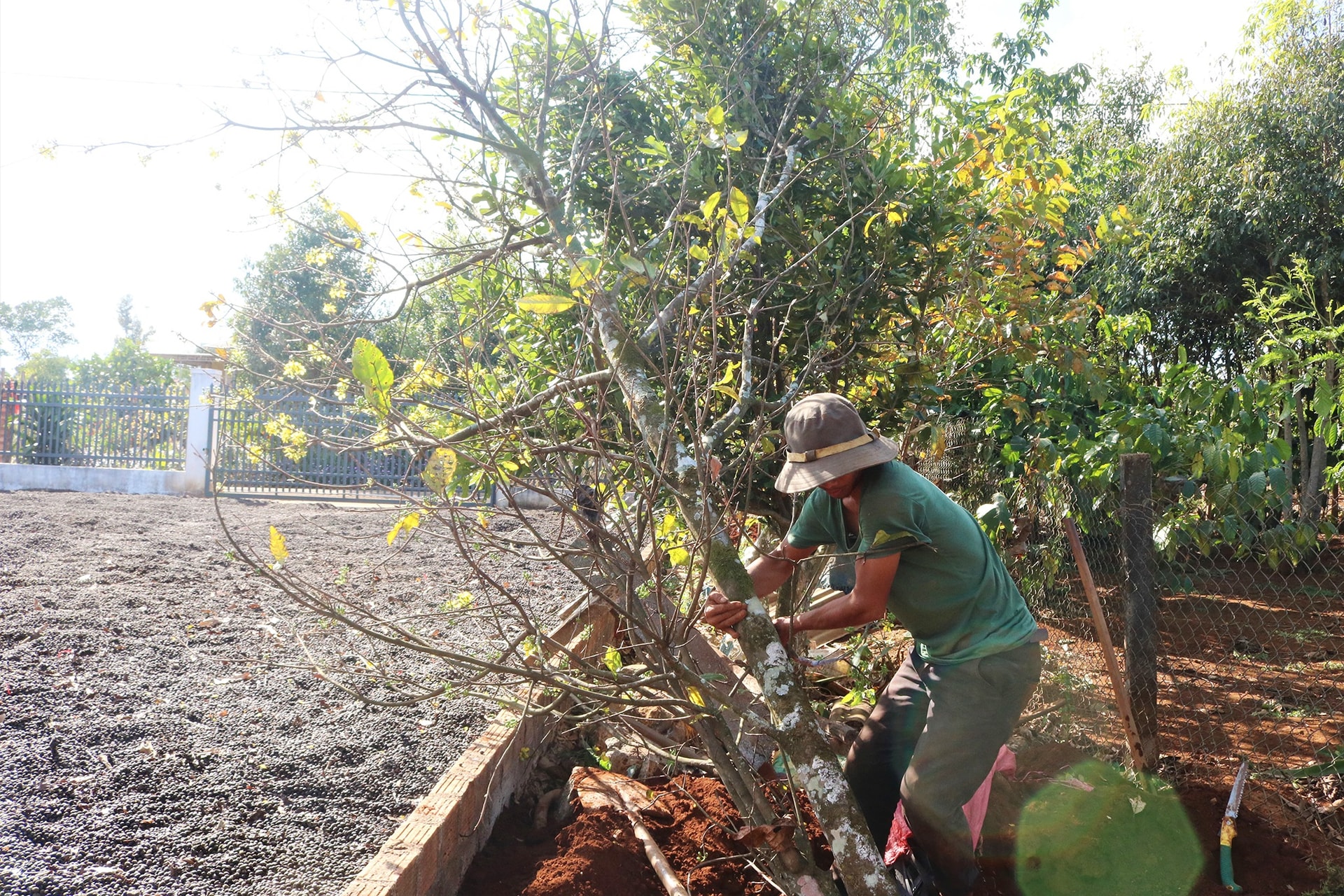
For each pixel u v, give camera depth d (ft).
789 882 7.50
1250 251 35.88
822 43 13.34
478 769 9.61
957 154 13.79
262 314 9.64
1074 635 13.84
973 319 15.25
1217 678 16.29
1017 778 11.58
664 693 9.44
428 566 25.14
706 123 11.74
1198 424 15.79
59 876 7.72
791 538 9.38
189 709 12.07
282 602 19.45
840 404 8.30
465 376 9.03
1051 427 18.79
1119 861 9.72
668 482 7.93
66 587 19.80
